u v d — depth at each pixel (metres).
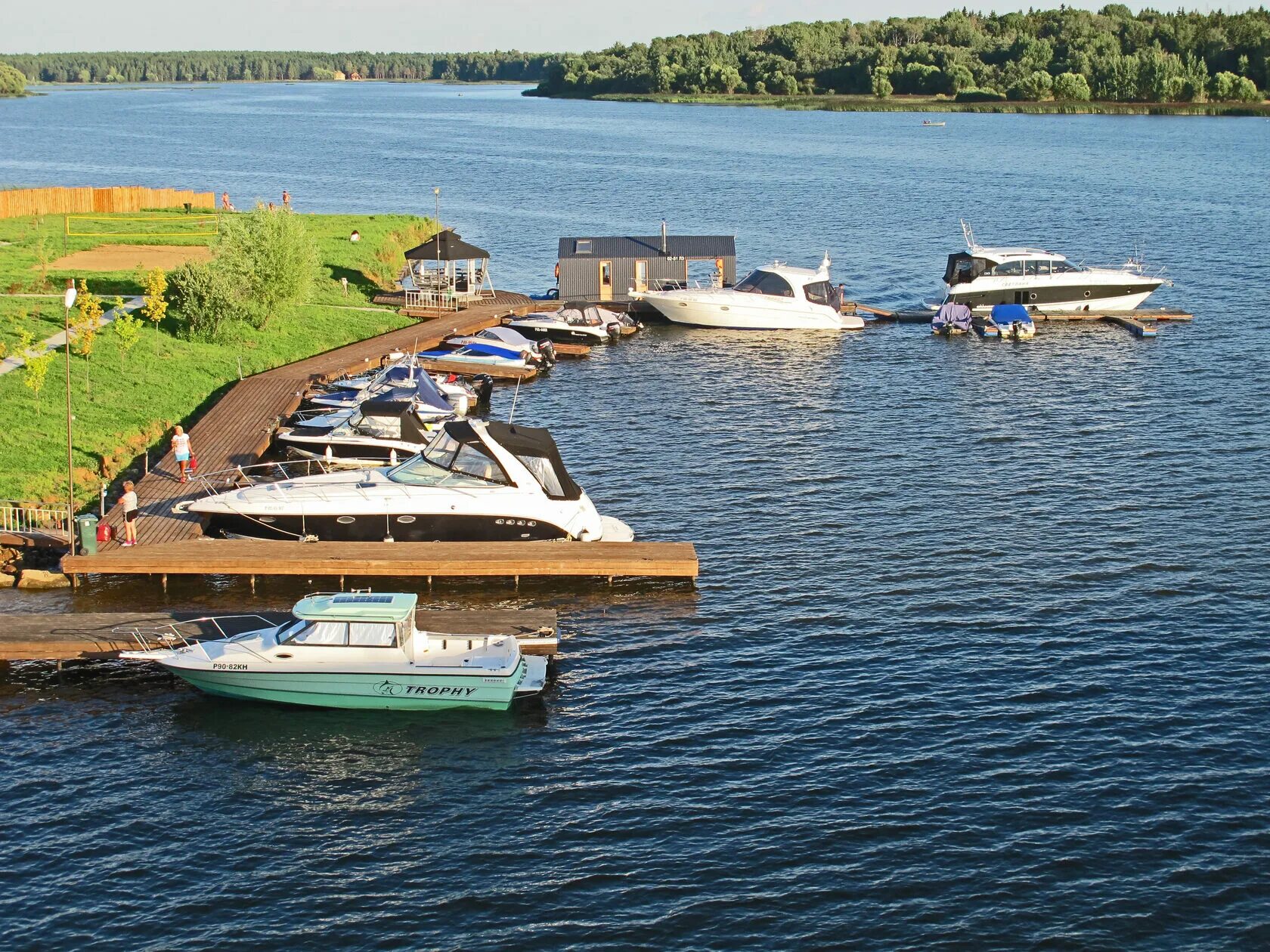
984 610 37.16
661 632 35.97
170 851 26.61
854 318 75.88
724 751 30.08
